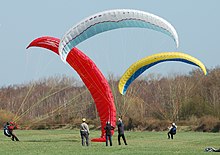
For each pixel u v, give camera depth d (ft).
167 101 519.19
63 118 545.85
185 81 530.68
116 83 490.08
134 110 510.58
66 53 237.66
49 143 241.35
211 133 409.69
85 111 568.41
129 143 248.52
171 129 300.40
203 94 538.06
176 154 166.20
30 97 623.36
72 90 608.60
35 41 252.42
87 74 257.75
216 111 489.67
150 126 483.92
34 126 540.52
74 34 233.14
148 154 165.89
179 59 264.52
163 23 227.20
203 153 170.60
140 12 228.22
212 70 589.32
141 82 572.10
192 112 496.64
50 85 619.26
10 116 532.32
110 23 230.68
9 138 309.83
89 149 192.03
